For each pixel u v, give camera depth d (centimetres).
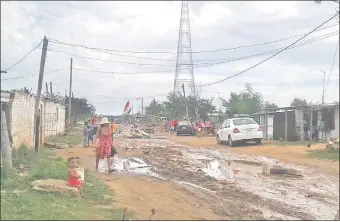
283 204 1061
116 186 1191
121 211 892
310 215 961
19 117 1859
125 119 8156
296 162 1819
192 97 6406
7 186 993
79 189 1011
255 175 1477
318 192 1202
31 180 1074
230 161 1848
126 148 2403
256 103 5381
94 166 1591
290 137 3112
